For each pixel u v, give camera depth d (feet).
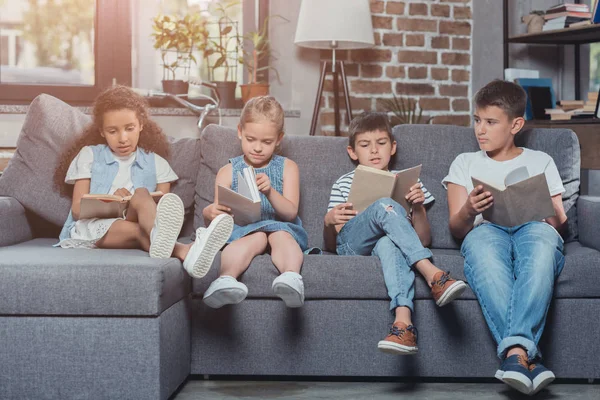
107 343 5.88
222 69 13.01
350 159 8.48
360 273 6.73
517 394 6.59
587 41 12.92
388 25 13.37
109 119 7.75
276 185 7.79
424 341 6.81
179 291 6.43
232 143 8.41
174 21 12.29
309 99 12.93
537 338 6.35
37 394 5.93
